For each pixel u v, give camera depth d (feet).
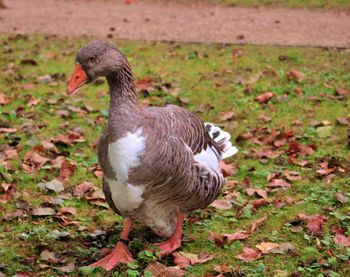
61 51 57.21
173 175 23.88
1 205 30.96
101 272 24.89
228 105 44.24
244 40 60.03
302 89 46.29
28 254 26.66
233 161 35.94
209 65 52.80
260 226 28.63
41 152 37.06
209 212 30.14
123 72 24.03
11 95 46.11
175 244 26.25
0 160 35.68
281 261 25.59
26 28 65.16
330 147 37.40
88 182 32.96
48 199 31.48
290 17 68.80
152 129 23.57
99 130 40.27
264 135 39.34
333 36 60.49
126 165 23.44
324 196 31.04
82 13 72.18
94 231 28.43
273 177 33.45
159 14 71.67
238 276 24.48
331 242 26.78
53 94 46.29
